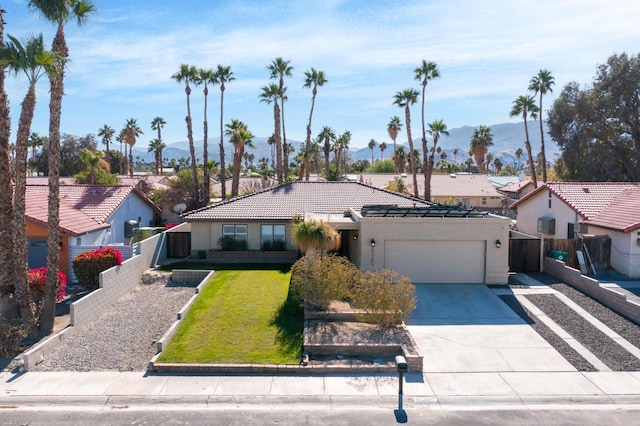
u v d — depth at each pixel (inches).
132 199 1253.1
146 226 1403.8
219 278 799.1
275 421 382.0
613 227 874.8
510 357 508.1
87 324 614.2
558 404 412.8
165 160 6756.9
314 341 519.5
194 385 445.1
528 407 407.2
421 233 786.8
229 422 380.2
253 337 542.3
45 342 517.3
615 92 1724.9
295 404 411.2
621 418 387.9
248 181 2406.5
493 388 440.1
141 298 738.8
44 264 844.6
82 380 456.8
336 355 505.0
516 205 1373.0
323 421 381.7
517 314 639.1
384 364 482.9
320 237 676.7
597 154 1759.4
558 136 1879.9
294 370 468.8
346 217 915.4
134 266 807.7
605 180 1777.8
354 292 605.6
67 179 1977.1
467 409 402.6
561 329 584.7
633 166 1748.3
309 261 632.4
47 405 411.2
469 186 2321.6
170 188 1860.2
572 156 1835.6
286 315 610.9
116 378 460.8
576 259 882.8
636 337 555.5
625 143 1788.9
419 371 473.4
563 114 1830.7
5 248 562.6
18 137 561.3
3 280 559.8
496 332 578.2
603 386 444.5
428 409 402.3
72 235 843.4
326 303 608.7
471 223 784.9
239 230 986.1
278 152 1877.5
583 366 485.7
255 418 386.6
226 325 577.3
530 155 2048.5
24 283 563.8
